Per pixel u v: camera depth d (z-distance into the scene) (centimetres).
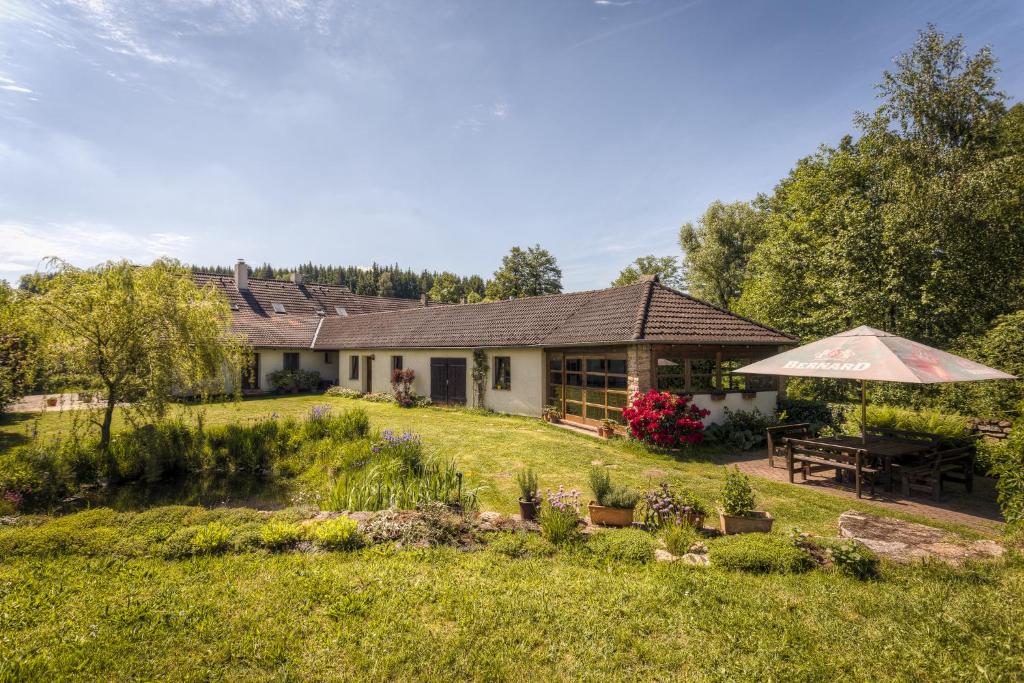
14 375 1352
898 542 589
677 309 1552
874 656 376
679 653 392
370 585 501
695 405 1312
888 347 858
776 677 360
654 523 703
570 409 1692
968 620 411
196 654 392
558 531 626
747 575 526
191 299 1199
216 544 591
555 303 1991
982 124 2077
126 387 1098
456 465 1100
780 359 1025
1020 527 636
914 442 977
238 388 1316
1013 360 1311
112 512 689
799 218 2522
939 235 1778
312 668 376
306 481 1102
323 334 3191
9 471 912
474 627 428
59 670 370
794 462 1084
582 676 367
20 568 535
